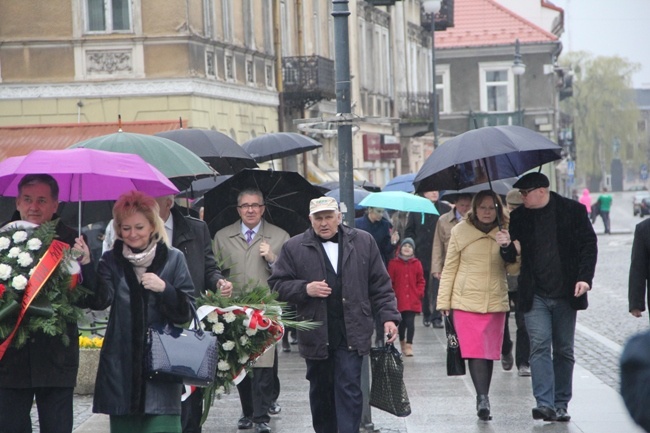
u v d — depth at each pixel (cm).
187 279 1555
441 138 14612
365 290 1884
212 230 2336
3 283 1470
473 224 2248
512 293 2762
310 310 1862
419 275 3303
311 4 8094
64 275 1487
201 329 1557
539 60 14612
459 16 14962
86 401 2533
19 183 1573
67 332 1523
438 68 14738
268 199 2320
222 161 2820
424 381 2773
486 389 2234
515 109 14650
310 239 1892
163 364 1498
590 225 2164
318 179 7619
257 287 1806
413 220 3997
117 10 5444
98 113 5456
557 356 2197
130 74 5453
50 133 5000
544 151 2427
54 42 5422
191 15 5503
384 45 10325
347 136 2134
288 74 7200
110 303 1531
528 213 2177
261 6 6812
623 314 4688
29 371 1501
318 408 1922
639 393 659
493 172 2423
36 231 1494
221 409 2453
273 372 2339
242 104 6331
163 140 2045
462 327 2231
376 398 1917
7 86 5438
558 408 2203
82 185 1777
